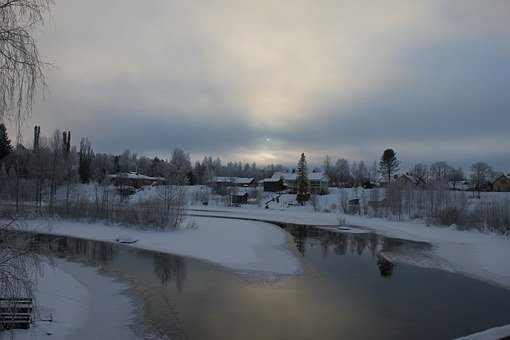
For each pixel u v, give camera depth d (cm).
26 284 1114
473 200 8181
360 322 1809
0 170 3250
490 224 5300
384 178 12900
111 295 2170
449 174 13850
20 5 1001
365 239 4622
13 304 1112
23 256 1127
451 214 5897
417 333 1694
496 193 10375
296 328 1730
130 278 2559
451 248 3966
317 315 1895
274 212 8119
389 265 3123
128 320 1794
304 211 8550
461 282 2608
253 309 1972
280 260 3192
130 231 4572
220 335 1648
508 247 3997
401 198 7288
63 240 4034
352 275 2750
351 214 7819
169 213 4772
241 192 11006
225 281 2520
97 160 13300
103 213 5141
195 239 4097
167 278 2577
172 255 3344
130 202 6125
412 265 3136
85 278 2519
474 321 1847
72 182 7231
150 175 15112
